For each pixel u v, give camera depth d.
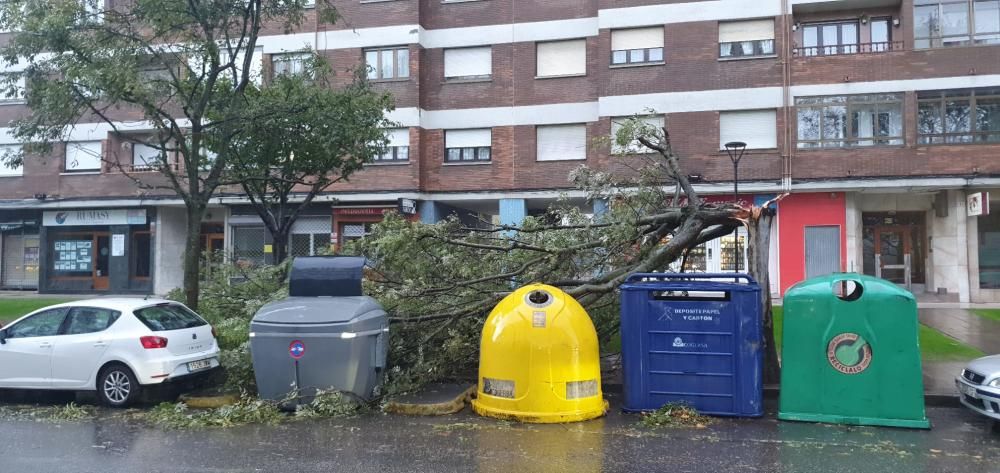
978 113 18.75
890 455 5.84
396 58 22.19
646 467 5.54
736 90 19.98
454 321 8.75
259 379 7.46
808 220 19.86
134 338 8.13
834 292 7.02
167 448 6.27
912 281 20.23
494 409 7.18
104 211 24.39
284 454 6.01
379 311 7.82
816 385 6.89
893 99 19.17
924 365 9.45
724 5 20.11
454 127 22.22
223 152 11.01
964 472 5.41
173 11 10.14
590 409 7.09
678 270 11.77
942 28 19.20
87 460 5.91
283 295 9.20
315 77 13.20
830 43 20.28
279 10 11.69
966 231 19.19
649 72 20.53
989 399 6.45
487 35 22.12
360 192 21.91
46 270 24.94
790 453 5.89
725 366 7.06
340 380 7.36
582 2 21.64
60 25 9.55
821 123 19.53
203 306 10.73
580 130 21.58
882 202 20.28
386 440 6.42
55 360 8.33
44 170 24.38
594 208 13.16
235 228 23.56
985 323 13.35
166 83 10.41
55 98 9.75
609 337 9.76
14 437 6.76
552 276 9.62
